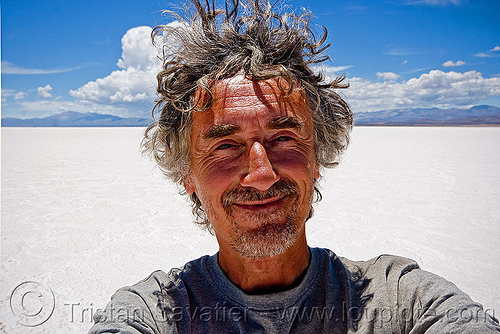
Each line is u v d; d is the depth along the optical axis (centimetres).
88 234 159
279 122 36
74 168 353
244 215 36
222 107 37
